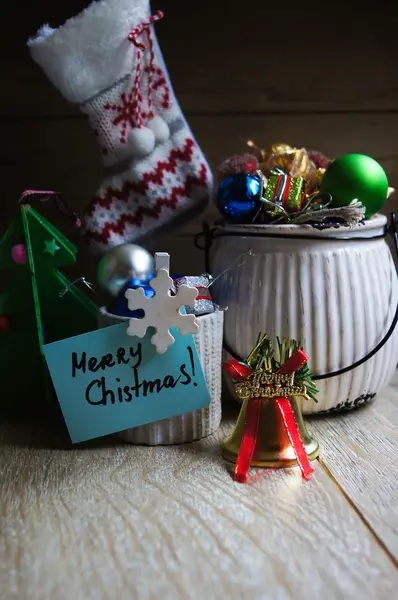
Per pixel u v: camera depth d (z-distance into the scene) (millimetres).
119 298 416
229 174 457
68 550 321
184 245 543
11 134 519
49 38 435
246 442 385
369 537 327
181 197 468
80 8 506
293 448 382
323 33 519
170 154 465
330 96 529
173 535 330
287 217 429
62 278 465
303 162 454
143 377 405
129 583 302
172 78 517
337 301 421
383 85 529
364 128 535
